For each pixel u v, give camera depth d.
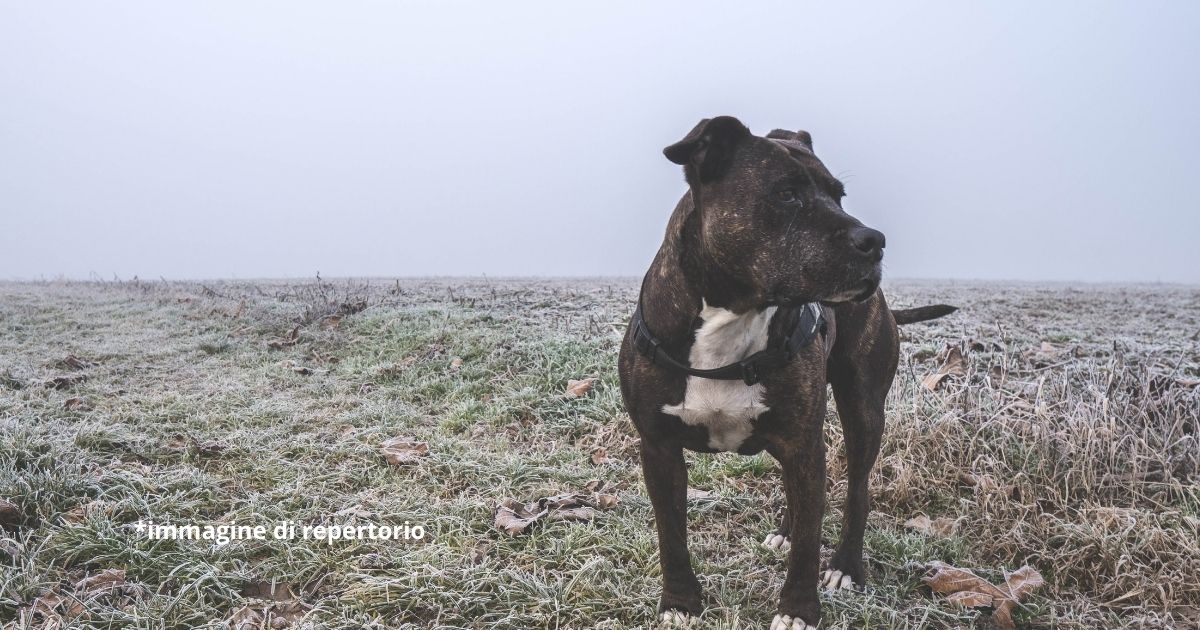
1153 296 16.78
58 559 3.37
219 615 3.08
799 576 2.95
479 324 8.24
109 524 3.57
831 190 2.80
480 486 4.45
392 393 6.33
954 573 3.38
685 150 2.77
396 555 3.54
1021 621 3.21
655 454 3.08
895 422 4.76
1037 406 4.56
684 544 3.12
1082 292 17.94
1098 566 3.51
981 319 9.73
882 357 3.69
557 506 4.09
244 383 6.58
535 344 7.07
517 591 3.23
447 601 3.17
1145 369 5.11
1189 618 3.20
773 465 4.74
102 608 3.00
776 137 3.22
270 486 4.39
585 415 5.62
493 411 5.73
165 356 7.57
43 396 5.93
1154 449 4.40
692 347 2.88
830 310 3.37
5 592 3.04
